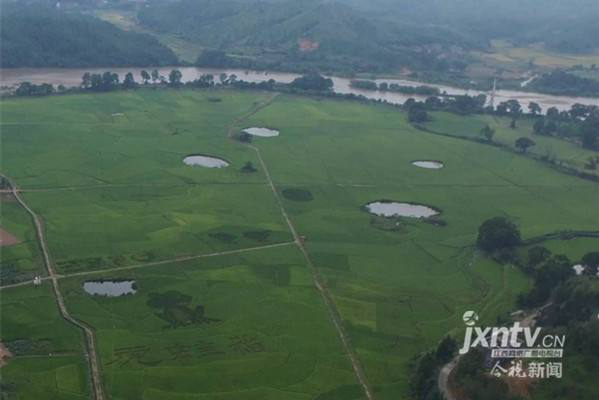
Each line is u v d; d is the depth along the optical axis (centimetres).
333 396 12838
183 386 12875
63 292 15725
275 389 12975
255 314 15400
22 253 17312
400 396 12888
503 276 17838
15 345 13725
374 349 14375
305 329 14938
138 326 14650
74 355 13550
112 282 16388
